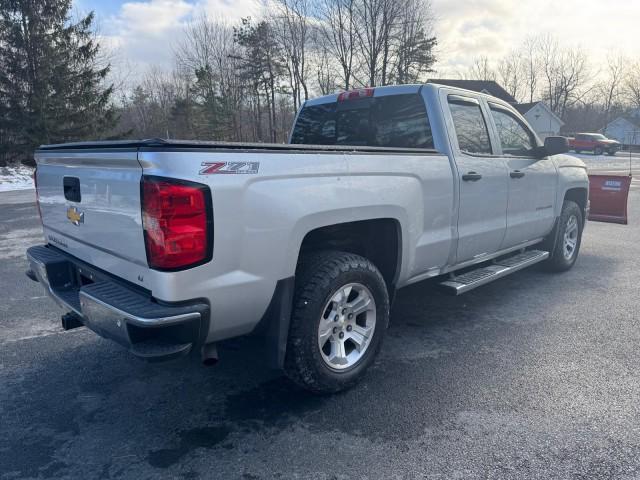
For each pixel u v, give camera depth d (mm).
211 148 2389
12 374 3514
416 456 2531
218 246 2412
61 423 2889
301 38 33219
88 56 27844
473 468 2432
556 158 5527
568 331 4191
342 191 2951
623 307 4793
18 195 16672
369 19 30812
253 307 2648
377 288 3244
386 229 3506
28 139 25562
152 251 2334
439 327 4312
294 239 2721
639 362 3584
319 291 2881
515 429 2754
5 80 25484
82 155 2746
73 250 3207
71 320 3139
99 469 2471
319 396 3150
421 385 3271
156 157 2262
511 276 5934
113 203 2582
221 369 3564
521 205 4840
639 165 27859
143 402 3119
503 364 3572
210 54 36969
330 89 33406
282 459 2529
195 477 2402
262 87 36281
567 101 67250
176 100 38688
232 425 2844
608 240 8117
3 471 2455
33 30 25797
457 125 4070
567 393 3143
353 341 3244
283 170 2645
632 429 2740
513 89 69625
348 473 2414
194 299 2393
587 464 2449
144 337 2414
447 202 3832
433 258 3822
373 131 4406
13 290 5566
